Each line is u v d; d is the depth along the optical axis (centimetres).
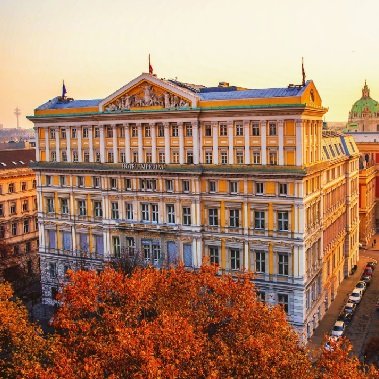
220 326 5562
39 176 10212
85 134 9619
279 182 7906
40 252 10356
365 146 16138
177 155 8700
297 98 7625
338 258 10800
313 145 8388
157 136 8844
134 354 4325
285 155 7862
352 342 8112
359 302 9900
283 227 8012
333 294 10156
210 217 8606
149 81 8681
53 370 4381
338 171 10738
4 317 5578
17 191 12175
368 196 14738
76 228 9906
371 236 15575
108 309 5738
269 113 7850
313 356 6253
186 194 8625
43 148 10131
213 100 8250
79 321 5397
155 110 8662
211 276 6191
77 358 4778
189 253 8788
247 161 8138
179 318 4878
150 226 9038
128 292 5759
